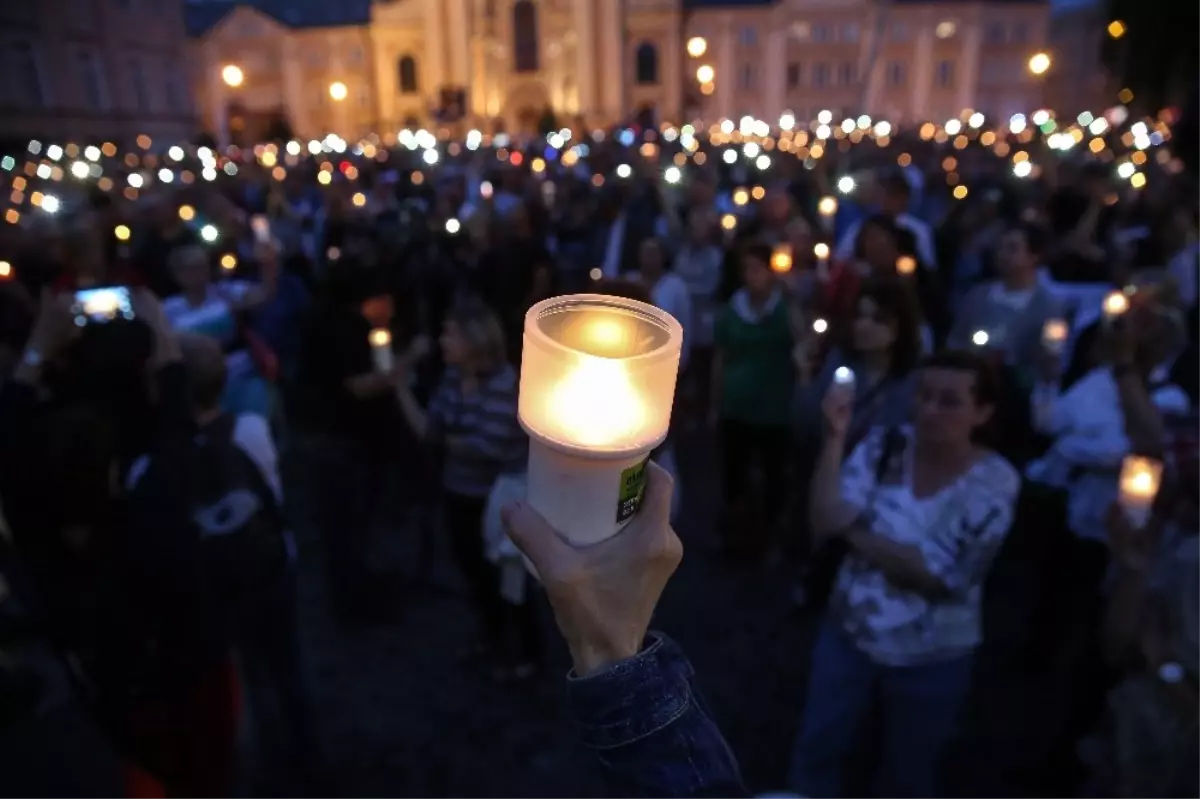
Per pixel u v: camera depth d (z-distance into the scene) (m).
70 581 1.79
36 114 28.47
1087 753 2.38
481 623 3.71
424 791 3.04
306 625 4.07
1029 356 3.91
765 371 4.23
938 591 2.12
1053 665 3.51
